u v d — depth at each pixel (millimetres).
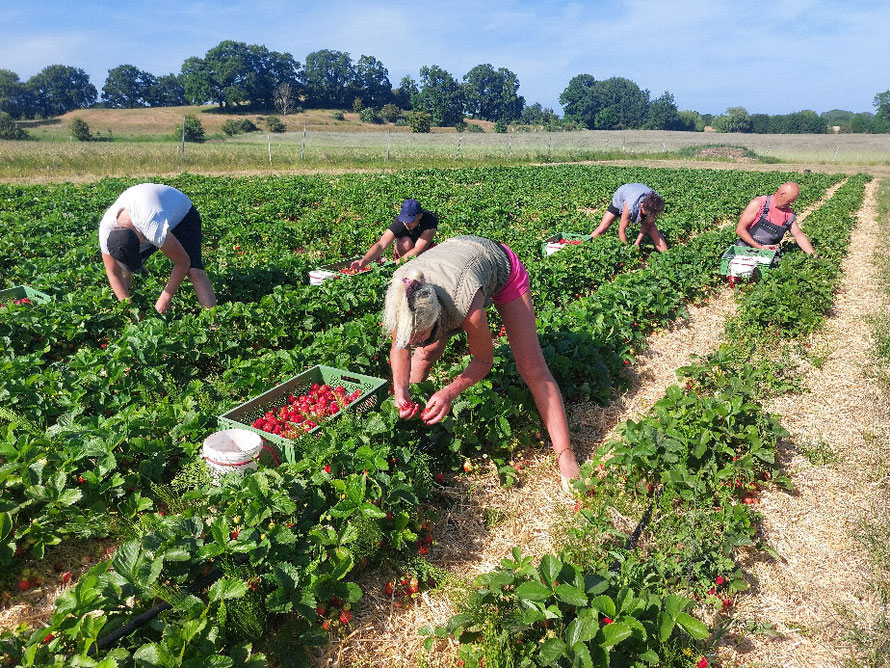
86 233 12500
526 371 4480
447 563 4000
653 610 3285
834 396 6496
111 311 7031
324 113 137250
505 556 4078
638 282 8898
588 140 80625
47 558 3793
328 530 3586
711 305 9633
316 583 3342
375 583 3789
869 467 5207
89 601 2980
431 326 3541
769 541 4309
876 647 3457
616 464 4590
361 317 7895
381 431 4355
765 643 3521
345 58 152875
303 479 3898
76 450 4094
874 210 22391
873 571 4062
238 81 134125
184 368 6191
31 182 21641
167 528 3369
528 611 3074
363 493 3672
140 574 3090
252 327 6961
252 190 19766
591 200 21328
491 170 32031
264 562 3379
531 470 4969
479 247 3977
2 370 5305
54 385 5180
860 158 56812
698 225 16438
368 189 21891
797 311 8320
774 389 6492
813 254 10844
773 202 10820
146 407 5051
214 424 4859
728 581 3842
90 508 3961
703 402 5094
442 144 64125
